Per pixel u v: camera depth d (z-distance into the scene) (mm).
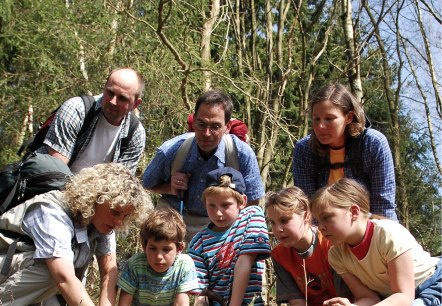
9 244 3893
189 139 4863
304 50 9922
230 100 4754
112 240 4258
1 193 3957
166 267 4016
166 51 9109
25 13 10648
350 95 4348
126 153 4945
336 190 3809
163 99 8828
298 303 4082
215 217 4320
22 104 9977
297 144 4559
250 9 11250
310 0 12773
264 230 4309
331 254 3955
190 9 10164
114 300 4133
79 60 9289
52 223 3818
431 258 3928
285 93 11586
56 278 3758
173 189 4812
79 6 9594
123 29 9227
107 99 4715
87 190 3836
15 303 3846
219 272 4285
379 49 10898
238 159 4766
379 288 3861
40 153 4477
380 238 3760
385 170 4301
